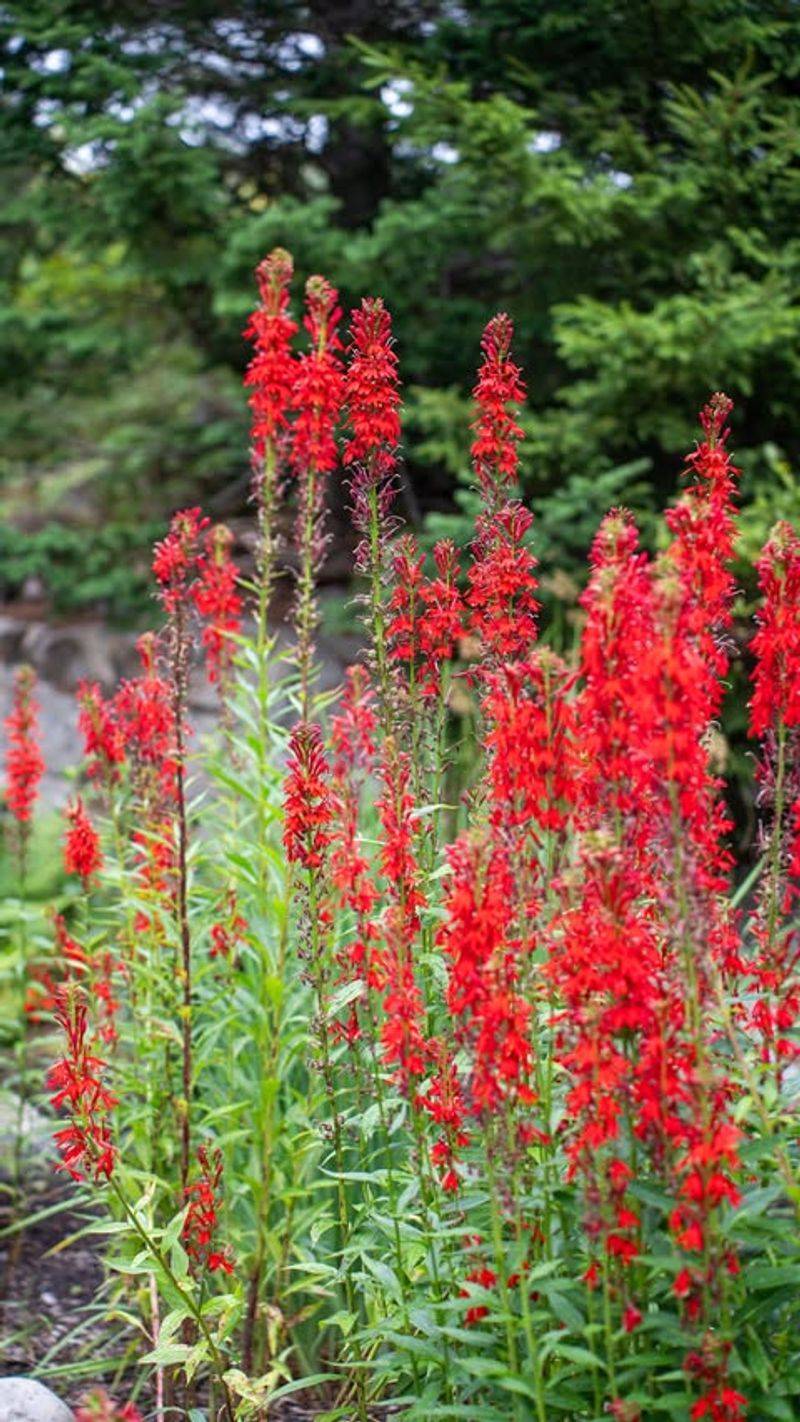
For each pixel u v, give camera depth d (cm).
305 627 406
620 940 245
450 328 1002
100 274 1156
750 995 308
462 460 905
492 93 998
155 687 448
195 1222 350
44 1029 678
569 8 895
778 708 307
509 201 902
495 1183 268
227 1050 439
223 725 473
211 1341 340
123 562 1185
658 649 242
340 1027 341
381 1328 311
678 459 974
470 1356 300
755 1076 284
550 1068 284
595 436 891
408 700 363
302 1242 418
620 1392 269
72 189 1034
